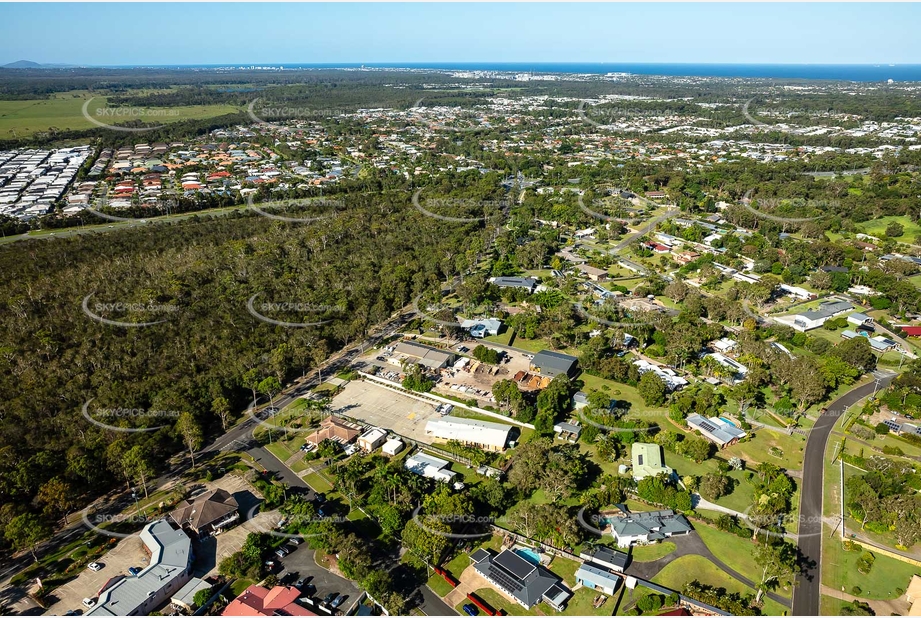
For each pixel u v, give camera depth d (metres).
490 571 111.50
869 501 124.25
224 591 110.19
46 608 106.12
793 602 106.44
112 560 117.50
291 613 100.88
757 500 128.88
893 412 162.88
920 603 104.19
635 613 104.31
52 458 137.25
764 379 176.12
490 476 140.88
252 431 162.00
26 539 115.25
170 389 164.62
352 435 156.62
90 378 168.38
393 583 110.50
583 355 189.62
